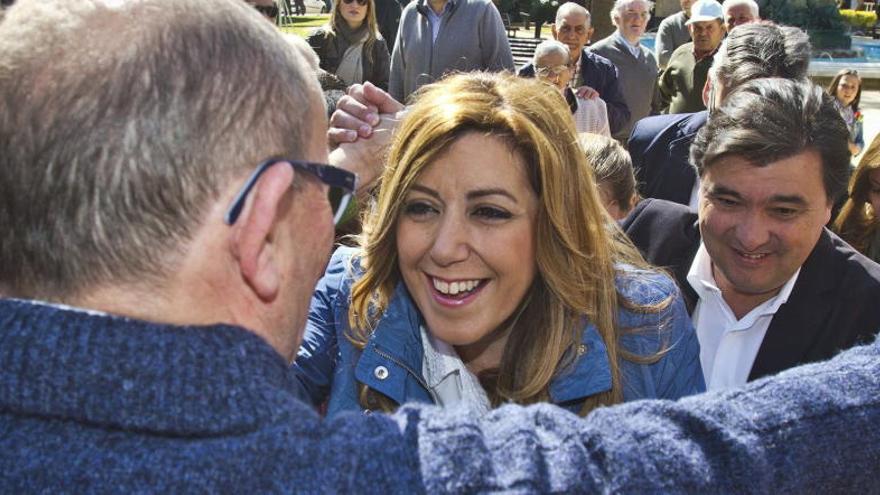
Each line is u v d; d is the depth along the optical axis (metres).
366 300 1.51
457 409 0.84
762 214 1.63
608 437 0.83
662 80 5.98
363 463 0.74
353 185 0.92
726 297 1.83
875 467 0.90
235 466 0.71
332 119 1.58
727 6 5.62
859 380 0.94
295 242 0.91
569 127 1.42
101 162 0.76
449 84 1.39
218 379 0.74
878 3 21.70
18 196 0.77
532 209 1.38
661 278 1.57
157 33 0.78
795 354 1.77
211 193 0.79
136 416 0.71
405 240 1.40
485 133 1.33
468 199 1.34
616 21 6.21
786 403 0.89
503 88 1.38
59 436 0.72
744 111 1.62
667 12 18.86
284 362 0.81
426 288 1.42
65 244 0.77
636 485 0.79
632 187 2.45
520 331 1.47
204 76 0.79
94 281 0.78
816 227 1.66
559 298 1.44
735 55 2.74
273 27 0.89
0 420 0.74
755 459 0.82
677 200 2.92
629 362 1.48
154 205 0.77
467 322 1.40
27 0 0.81
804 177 1.60
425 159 1.33
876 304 1.72
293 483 0.71
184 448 0.72
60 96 0.76
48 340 0.72
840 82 6.25
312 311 1.58
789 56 2.69
